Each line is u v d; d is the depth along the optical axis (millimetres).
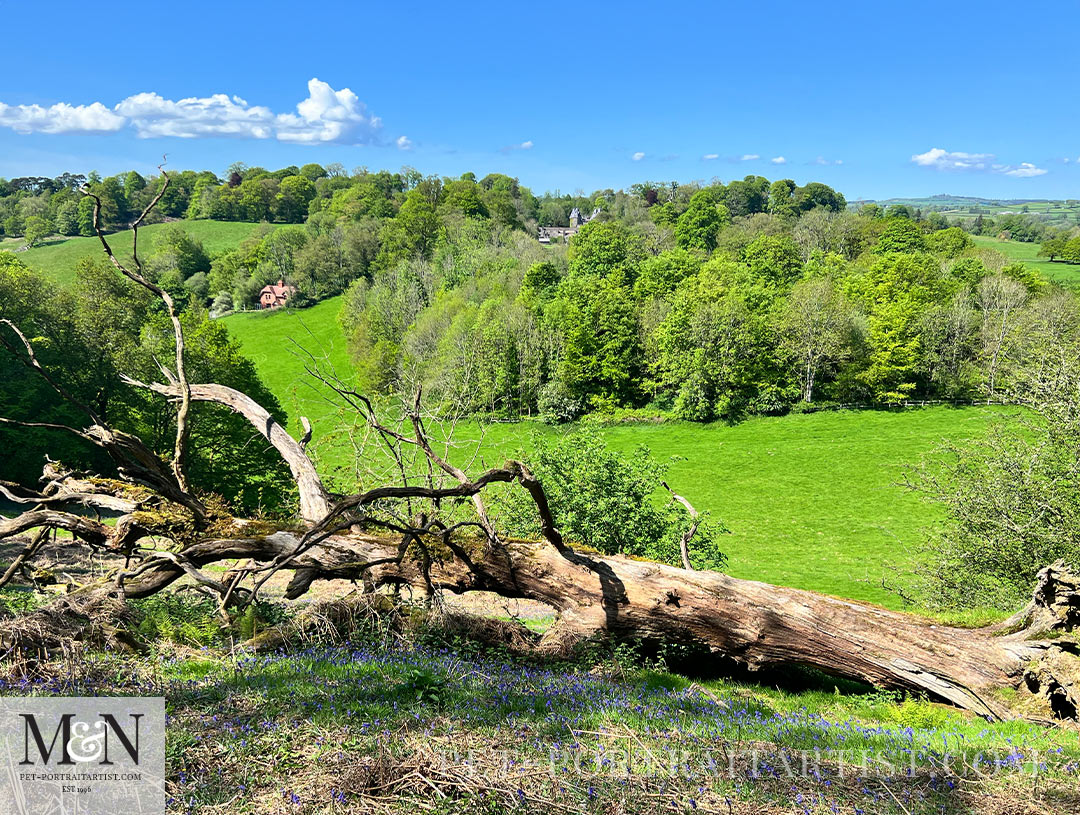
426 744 5211
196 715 5484
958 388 77062
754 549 46781
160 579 11055
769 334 79562
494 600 19656
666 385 82812
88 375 45281
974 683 10234
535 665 10453
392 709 6000
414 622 10750
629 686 9273
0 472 42031
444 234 140000
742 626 11258
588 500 21562
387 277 113000
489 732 5715
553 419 77875
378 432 15273
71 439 43000
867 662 10875
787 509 54750
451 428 18734
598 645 11266
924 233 134625
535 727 6016
